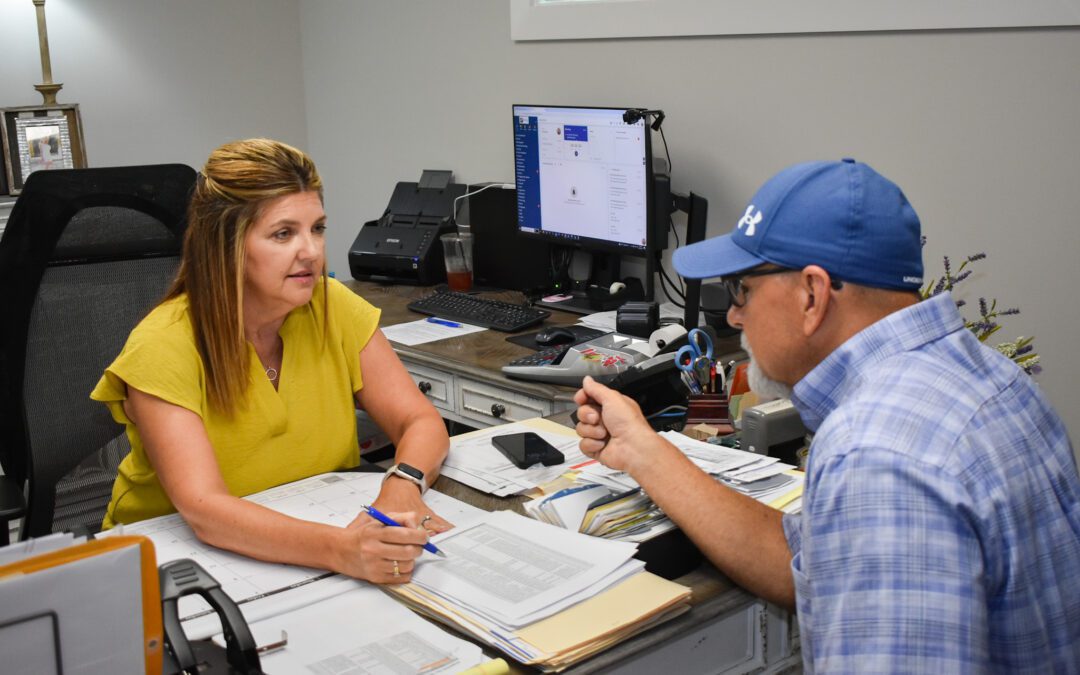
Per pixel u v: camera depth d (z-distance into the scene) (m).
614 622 1.12
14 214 1.89
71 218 1.93
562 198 2.88
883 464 0.87
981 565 0.86
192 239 1.51
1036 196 2.15
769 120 2.59
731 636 1.28
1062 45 2.06
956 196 2.29
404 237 3.28
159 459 1.46
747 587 1.24
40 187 1.91
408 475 1.51
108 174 1.97
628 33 2.85
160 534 1.44
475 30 3.34
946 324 0.98
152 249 2.01
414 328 2.73
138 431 1.56
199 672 0.94
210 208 1.48
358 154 3.97
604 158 2.71
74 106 3.60
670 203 2.68
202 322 1.52
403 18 3.60
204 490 1.40
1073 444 2.18
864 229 0.99
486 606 1.15
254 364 1.59
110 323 1.99
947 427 0.89
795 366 1.06
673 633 1.15
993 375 0.98
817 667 0.91
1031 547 0.90
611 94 2.97
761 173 2.64
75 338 1.96
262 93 4.09
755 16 2.54
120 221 1.98
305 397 1.69
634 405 1.39
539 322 2.73
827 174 1.02
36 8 3.54
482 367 2.36
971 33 2.19
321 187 1.55
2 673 0.77
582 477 1.52
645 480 1.32
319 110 4.13
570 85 3.07
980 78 2.19
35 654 0.78
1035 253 2.18
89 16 3.71
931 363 0.95
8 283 1.89
